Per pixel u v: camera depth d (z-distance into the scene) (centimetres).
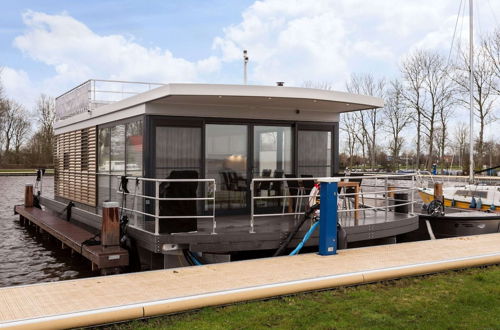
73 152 1416
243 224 884
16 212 1712
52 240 1334
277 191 1041
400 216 1005
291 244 803
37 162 6181
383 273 614
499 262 717
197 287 541
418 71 4156
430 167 4097
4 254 1175
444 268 665
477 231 1102
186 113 958
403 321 475
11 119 6244
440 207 1158
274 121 1036
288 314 488
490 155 4569
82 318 444
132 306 468
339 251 746
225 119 991
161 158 940
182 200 784
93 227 1084
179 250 771
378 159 4669
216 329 447
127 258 788
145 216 930
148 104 931
